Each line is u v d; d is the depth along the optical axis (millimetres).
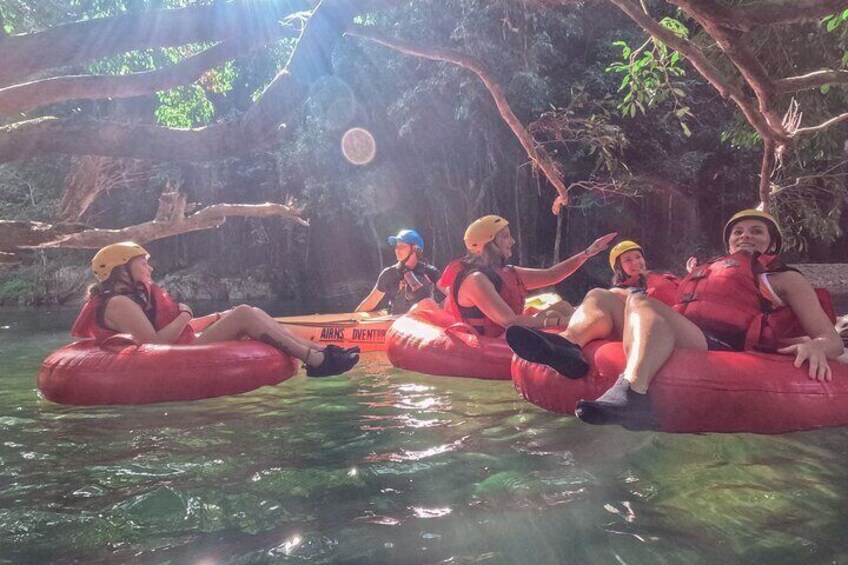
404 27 13414
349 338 6227
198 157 2010
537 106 14523
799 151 7398
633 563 1630
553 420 3168
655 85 5949
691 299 3324
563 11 14953
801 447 2598
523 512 1983
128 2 5703
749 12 2572
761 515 1924
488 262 4859
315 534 1848
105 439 3000
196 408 3668
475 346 4500
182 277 21609
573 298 18078
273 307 15789
